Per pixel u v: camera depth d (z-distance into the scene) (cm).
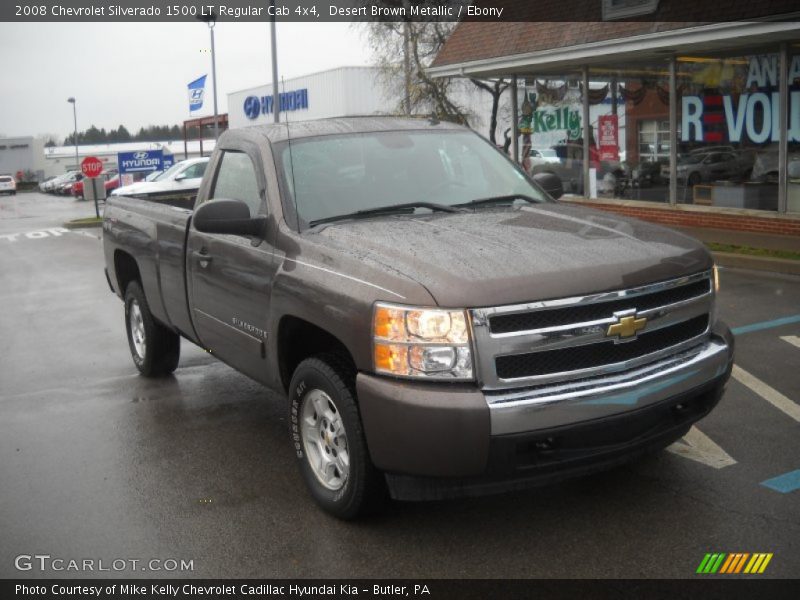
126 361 766
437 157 499
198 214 433
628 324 358
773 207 1267
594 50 1396
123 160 2969
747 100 1286
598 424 346
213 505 431
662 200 1461
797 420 512
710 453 464
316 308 388
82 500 446
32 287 1295
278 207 448
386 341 348
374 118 531
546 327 344
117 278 711
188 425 566
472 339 336
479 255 366
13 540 401
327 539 385
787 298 890
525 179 519
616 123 1538
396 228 418
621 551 360
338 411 381
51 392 670
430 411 335
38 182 9075
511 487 352
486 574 347
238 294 474
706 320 404
